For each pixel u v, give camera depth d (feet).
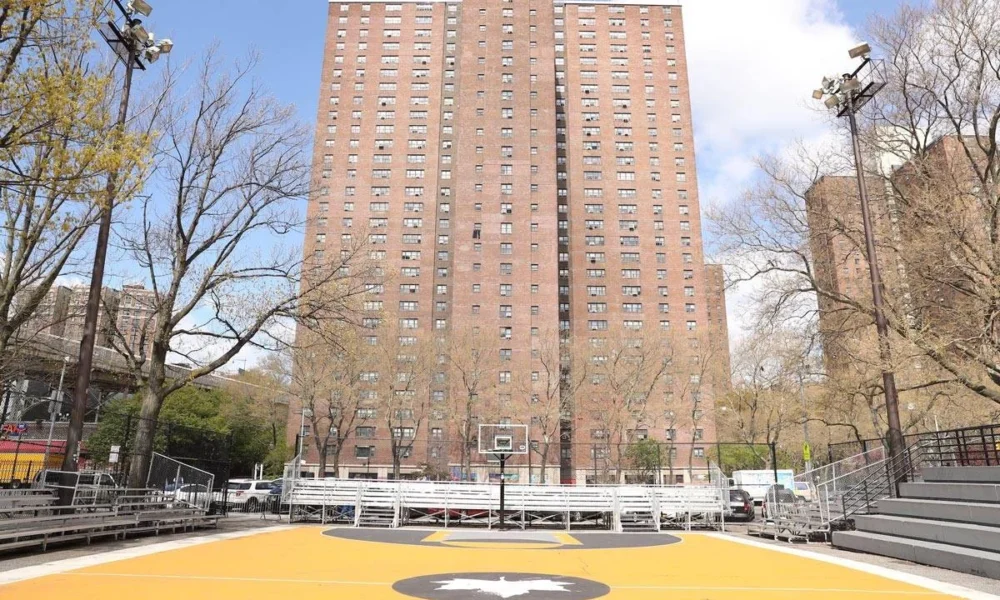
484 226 277.44
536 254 275.59
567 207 297.74
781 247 83.15
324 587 30.99
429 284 277.85
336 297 74.13
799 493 91.56
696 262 289.74
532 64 298.15
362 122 299.38
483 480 184.85
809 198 82.69
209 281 72.43
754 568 40.93
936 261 67.82
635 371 189.88
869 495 60.75
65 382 148.87
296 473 79.46
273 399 223.71
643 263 289.53
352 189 290.35
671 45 316.40
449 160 296.71
